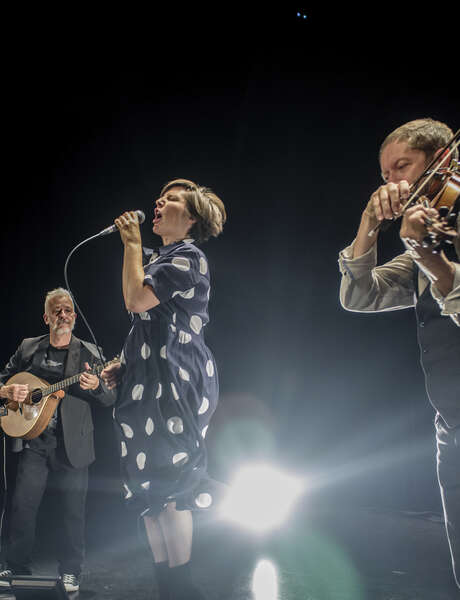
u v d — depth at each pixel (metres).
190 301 1.87
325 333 6.41
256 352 6.63
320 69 5.88
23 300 6.64
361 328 6.28
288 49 5.93
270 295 6.57
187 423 1.75
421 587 2.97
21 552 3.07
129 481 1.76
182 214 2.02
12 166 6.51
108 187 6.64
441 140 1.46
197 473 1.74
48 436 3.18
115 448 6.51
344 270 1.60
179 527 1.73
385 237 5.69
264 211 6.50
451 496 1.40
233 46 6.05
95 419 6.55
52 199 6.66
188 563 1.73
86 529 4.54
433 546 3.96
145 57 6.11
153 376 1.79
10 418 3.17
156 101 6.41
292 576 3.14
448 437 1.41
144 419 1.76
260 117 6.27
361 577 3.14
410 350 6.01
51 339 3.46
